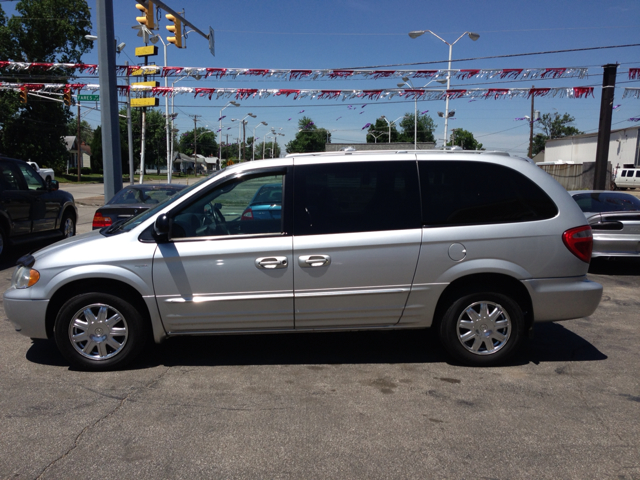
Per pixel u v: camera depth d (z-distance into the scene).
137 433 3.44
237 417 3.67
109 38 11.48
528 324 4.64
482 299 4.52
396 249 4.40
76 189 42.34
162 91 14.50
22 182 10.12
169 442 3.33
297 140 83.25
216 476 2.96
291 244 4.38
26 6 47.41
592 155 52.78
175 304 4.40
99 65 11.52
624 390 4.16
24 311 4.44
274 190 4.53
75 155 88.19
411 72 13.84
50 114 51.06
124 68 14.08
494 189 4.53
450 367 4.63
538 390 4.14
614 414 3.74
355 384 4.26
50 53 49.66
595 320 6.23
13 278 4.64
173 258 4.36
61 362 4.72
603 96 19.28
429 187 4.50
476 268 4.41
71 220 12.09
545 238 4.46
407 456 3.17
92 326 4.45
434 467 3.06
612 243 8.66
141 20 13.58
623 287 8.18
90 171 80.44
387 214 4.45
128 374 4.45
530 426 3.55
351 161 4.52
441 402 3.92
